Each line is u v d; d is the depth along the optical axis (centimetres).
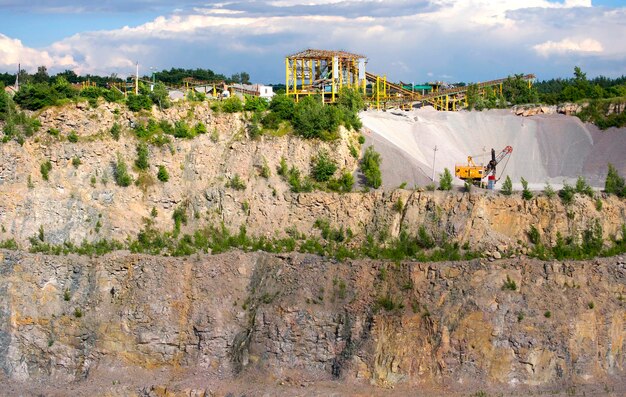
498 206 17562
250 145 18900
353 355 16038
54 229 17738
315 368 16238
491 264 16575
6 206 17738
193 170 18738
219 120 19275
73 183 18175
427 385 15712
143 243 17750
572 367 15838
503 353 15838
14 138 18200
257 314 16662
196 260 17312
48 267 17025
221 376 16338
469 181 18612
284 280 17000
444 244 17188
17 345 16575
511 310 16075
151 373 16475
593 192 17838
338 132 19100
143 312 16762
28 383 16338
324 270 16950
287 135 19000
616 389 15625
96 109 18850
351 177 18500
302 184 18475
